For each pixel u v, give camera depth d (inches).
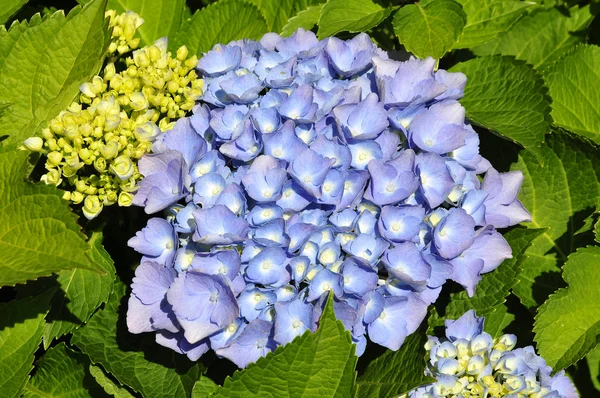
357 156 18.9
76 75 20.5
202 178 18.5
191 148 19.1
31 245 18.0
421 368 18.8
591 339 20.8
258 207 18.3
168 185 19.0
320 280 18.0
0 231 18.3
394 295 18.6
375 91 19.9
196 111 19.4
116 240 21.1
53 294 19.6
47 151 19.1
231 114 19.2
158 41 20.4
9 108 20.7
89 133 18.8
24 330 19.4
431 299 19.0
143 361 20.1
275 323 18.0
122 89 19.6
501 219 19.8
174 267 18.3
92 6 20.4
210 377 20.1
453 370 19.7
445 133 19.2
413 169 18.7
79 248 17.8
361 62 19.9
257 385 18.6
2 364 19.4
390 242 18.4
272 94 19.2
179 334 18.8
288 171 18.2
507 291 20.6
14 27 20.4
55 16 20.4
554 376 20.6
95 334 20.4
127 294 20.8
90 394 20.9
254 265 18.0
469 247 19.2
